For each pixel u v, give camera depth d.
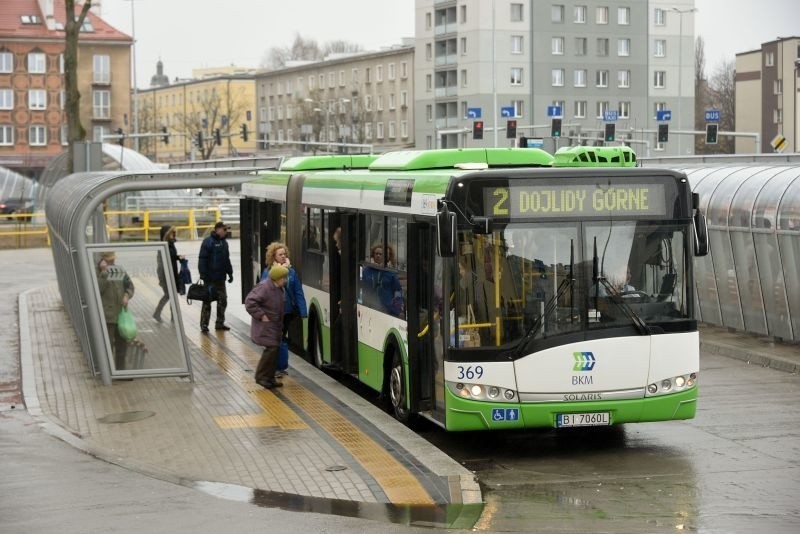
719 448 14.09
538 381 13.30
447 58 120.75
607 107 117.81
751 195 23.77
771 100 126.56
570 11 116.69
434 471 12.53
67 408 16.28
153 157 166.88
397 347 15.47
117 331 18.03
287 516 10.89
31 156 110.31
